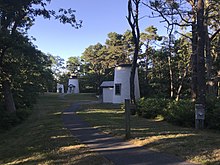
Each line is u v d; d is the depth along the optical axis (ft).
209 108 53.67
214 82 88.12
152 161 26.63
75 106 126.93
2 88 96.32
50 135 48.62
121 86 135.74
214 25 87.86
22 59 95.50
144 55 193.57
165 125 57.52
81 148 35.24
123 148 33.50
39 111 111.14
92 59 288.51
